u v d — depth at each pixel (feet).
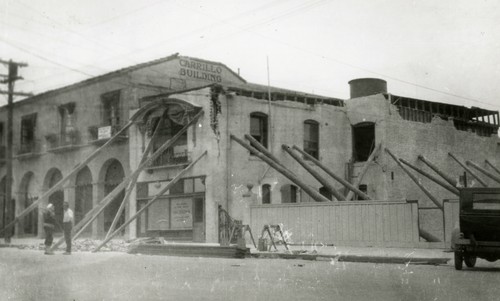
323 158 104.63
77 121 117.60
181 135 95.25
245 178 92.53
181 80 112.68
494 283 35.45
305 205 79.30
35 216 128.06
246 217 84.84
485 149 125.49
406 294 30.04
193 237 91.15
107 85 110.73
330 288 32.65
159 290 31.83
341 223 75.87
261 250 66.23
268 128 96.73
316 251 63.52
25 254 66.95
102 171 111.65
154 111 98.32
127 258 59.52
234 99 92.99
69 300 28.22
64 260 56.03
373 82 112.27
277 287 33.14
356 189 94.27
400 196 104.83
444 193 112.88
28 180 131.85
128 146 105.60
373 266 49.44
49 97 124.98
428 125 112.78
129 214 101.65
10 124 96.17
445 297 28.96
